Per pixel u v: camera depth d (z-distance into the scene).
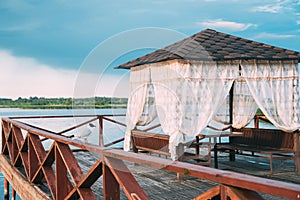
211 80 5.21
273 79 5.59
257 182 1.37
